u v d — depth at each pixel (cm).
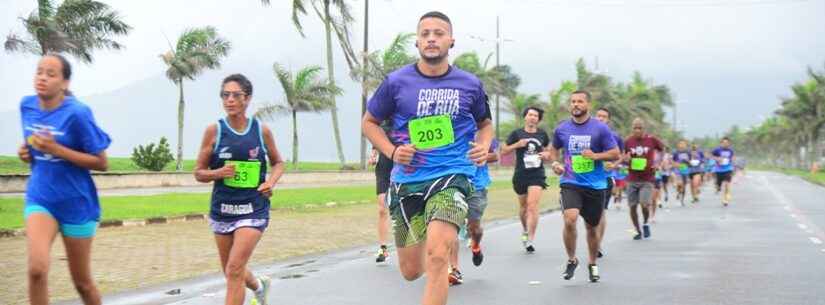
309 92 4159
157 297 811
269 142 662
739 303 778
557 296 821
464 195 551
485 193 984
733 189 3653
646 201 1388
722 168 2397
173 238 1327
